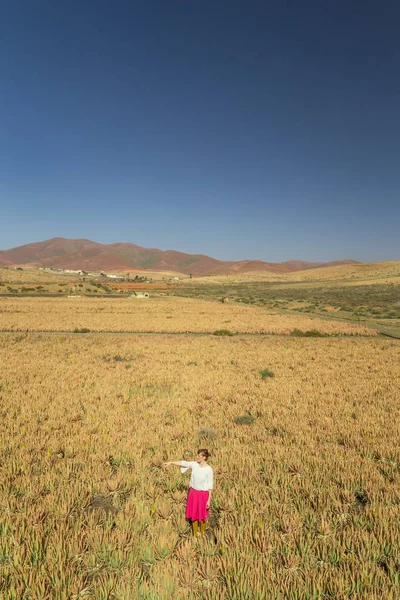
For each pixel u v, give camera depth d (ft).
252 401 49.57
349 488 25.66
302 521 21.30
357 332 141.08
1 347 98.53
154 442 34.17
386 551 18.29
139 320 175.42
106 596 15.12
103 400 49.73
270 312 229.04
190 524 21.18
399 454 31.14
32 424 39.29
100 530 19.62
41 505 22.41
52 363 77.05
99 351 95.14
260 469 28.99
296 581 15.70
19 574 16.12
